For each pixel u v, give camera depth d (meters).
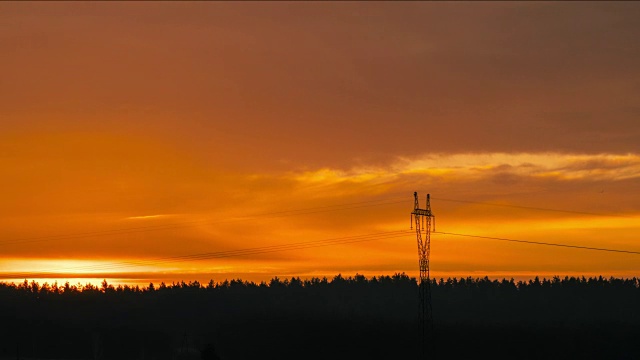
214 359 158.00
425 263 150.62
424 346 147.75
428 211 151.75
